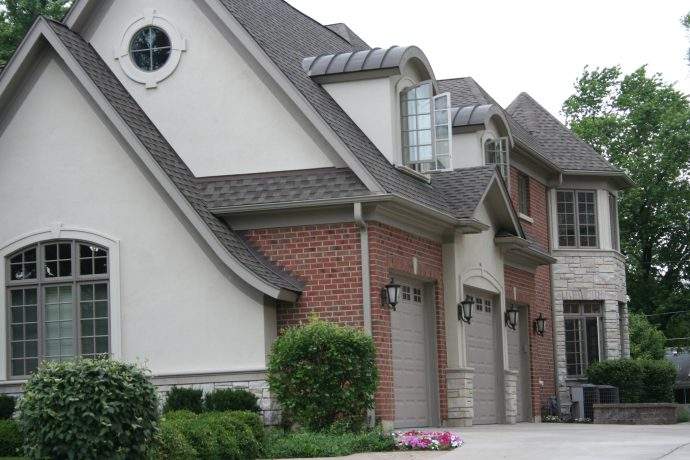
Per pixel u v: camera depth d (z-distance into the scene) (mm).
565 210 34312
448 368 22703
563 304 33875
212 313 19688
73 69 20219
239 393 18922
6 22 36000
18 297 20719
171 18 21578
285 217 20203
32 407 13250
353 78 21781
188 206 19641
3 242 20812
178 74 21453
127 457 13430
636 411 28000
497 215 25625
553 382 32594
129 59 21719
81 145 20578
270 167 20703
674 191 50562
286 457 16312
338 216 19922
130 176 20281
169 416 16578
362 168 19688
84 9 21766
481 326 25234
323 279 19875
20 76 20781
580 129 52062
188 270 19891
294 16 25969
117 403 13227
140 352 19938
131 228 20219
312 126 20500
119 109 20250
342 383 17938
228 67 21188
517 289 27688
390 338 20016
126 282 20141
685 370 55312
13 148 20938
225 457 15547
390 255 20312
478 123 25812
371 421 19156
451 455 15758
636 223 52219
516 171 30844
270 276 19453
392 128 21641
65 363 13477
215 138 21094
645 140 52344
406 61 21812
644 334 45125
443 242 23047
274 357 18078
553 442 17828
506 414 25859
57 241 20609
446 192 23641
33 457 13203
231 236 20031
